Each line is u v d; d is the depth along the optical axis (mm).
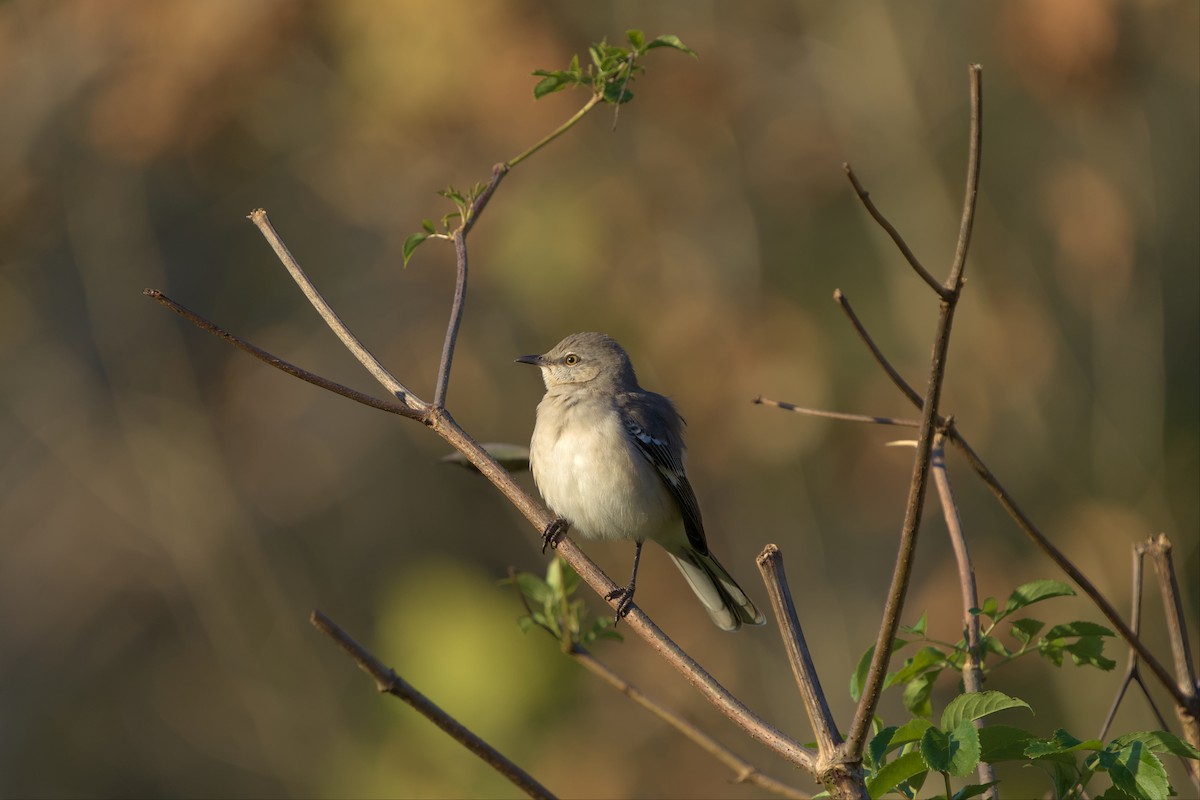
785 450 15414
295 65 16047
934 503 15891
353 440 17781
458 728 4770
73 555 17812
